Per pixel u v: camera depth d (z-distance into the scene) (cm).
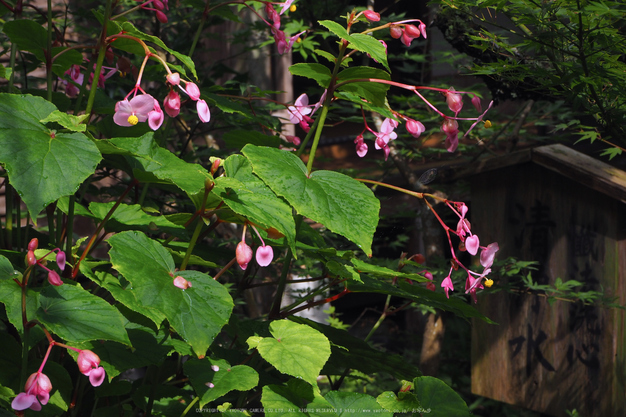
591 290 216
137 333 162
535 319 232
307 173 162
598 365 214
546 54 187
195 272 155
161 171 158
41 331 157
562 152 224
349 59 169
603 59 184
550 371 228
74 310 151
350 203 158
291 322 162
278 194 156
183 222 166
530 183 233
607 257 212
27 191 147
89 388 175
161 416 170
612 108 187
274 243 165
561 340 224
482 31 193
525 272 234
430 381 169
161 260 155
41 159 149
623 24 183
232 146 183
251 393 174
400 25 165
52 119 152
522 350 236
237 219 162
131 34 160
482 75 206
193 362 159
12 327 173
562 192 224
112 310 151
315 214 156
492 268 237
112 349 159
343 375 181
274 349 156
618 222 209
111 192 206
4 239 176
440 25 209
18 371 159
